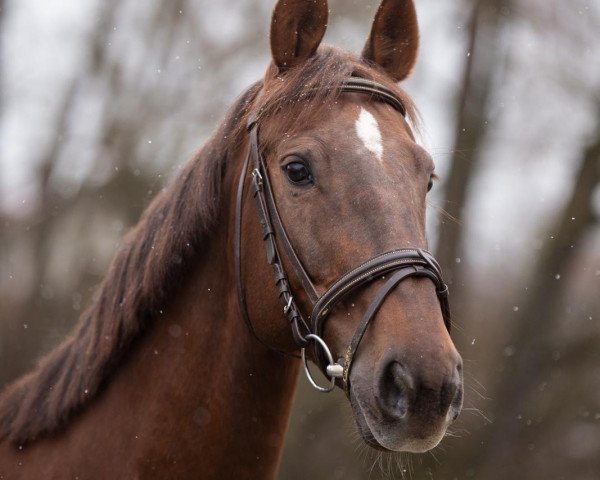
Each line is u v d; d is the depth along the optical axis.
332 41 16.64
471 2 16.80
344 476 17.22
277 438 4.94
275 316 4.61
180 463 4.77
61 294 19.12
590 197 18.30
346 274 4.26
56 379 5.09
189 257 4.93
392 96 4.84
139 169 20.16
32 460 4.95
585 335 18.91
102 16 23.27
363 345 4.17
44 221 20.02
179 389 4.83
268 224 4.59
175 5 22.31
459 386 3.99
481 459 17.94
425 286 4.18
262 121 4.80
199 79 21.53
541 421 18.81
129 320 4.89
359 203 4.32
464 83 17.22
